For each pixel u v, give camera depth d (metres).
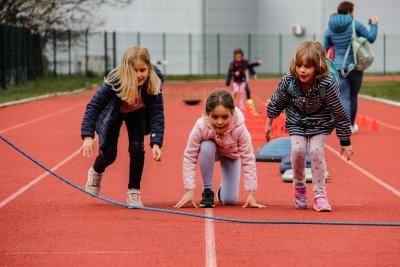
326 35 22.66
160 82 12.20
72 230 10.80
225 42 74.81
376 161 18.02
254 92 49.12
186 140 22.02
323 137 12.21
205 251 9.65
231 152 12.45
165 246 9.90
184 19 74.31
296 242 10.11
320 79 11.80
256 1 76.50
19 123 26.97
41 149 20.06
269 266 8.98
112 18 75.81
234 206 12.70
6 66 44.38
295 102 12.09
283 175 15.23
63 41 61.81
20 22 52.44
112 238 10.33
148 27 75.25
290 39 75.25
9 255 9.48
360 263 9.11
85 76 63.38
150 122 12.30
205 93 47.16
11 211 12.20
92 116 12.12
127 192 13.11
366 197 13.64
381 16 73.06
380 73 72.00
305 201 12.42
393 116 29.84
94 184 12.94
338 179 15.62
